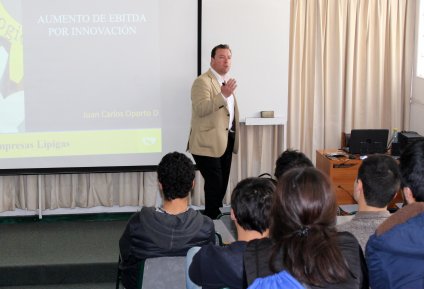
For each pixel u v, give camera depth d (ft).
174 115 15.76
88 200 16.28
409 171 6.44
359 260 5.06
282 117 16.34
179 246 7.93
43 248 13.93
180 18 15.39
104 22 15.19
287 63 16.25
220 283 5.64
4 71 14.96
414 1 17.40
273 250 4.81
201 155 14.58
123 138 15.67
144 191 16.40
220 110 14.42
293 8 16.58
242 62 16.06
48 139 15.35
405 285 5.74
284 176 4.95
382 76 17.52
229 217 10.50
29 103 15.19
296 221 4.72
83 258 13.29
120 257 8.89
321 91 17.12
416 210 5.83
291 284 4.50
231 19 15.81
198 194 16.75
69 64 15.21
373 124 17.75
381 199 7.09
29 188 15.94
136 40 15.37
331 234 4.71
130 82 15.49
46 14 14.98
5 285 12.90
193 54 15.58
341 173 15.47
